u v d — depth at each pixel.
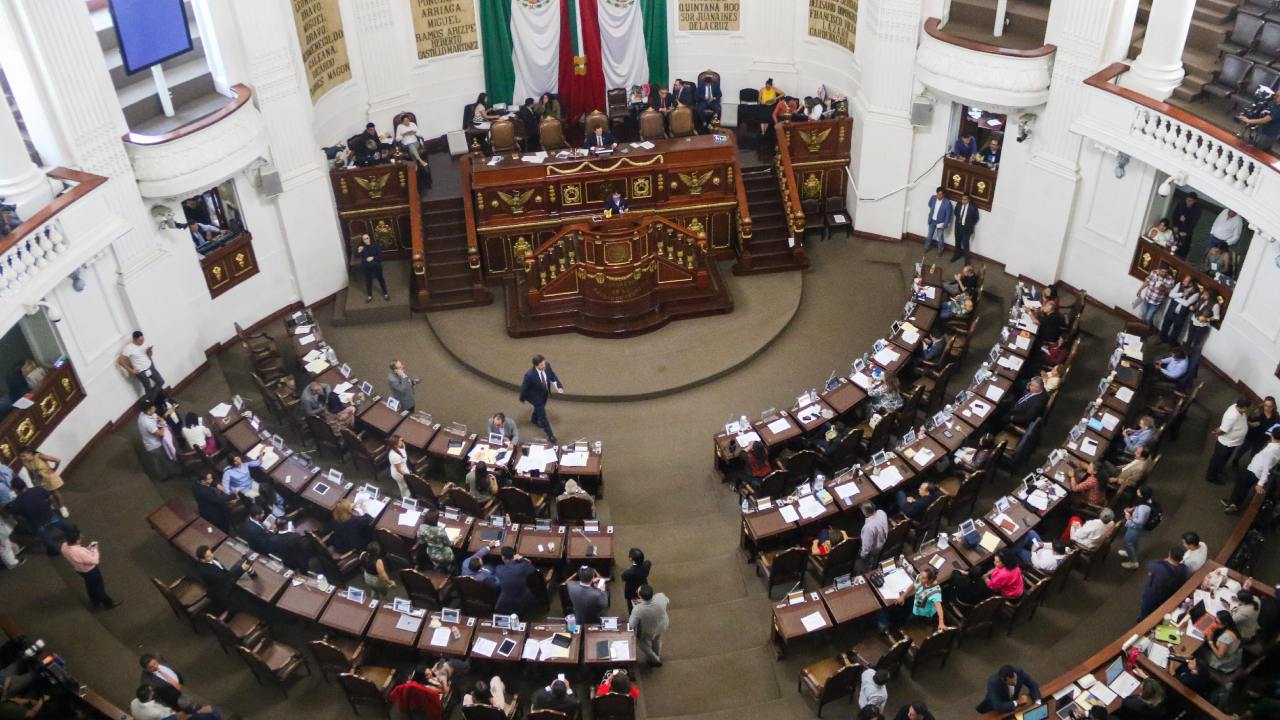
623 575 14.32
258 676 14.02
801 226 22.20
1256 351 17.11
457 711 13.83
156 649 14.48
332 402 17.77
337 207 22.12
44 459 15.82
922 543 16.09
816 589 15.59
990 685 12.66
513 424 17.77
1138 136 17.70
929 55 20.14
